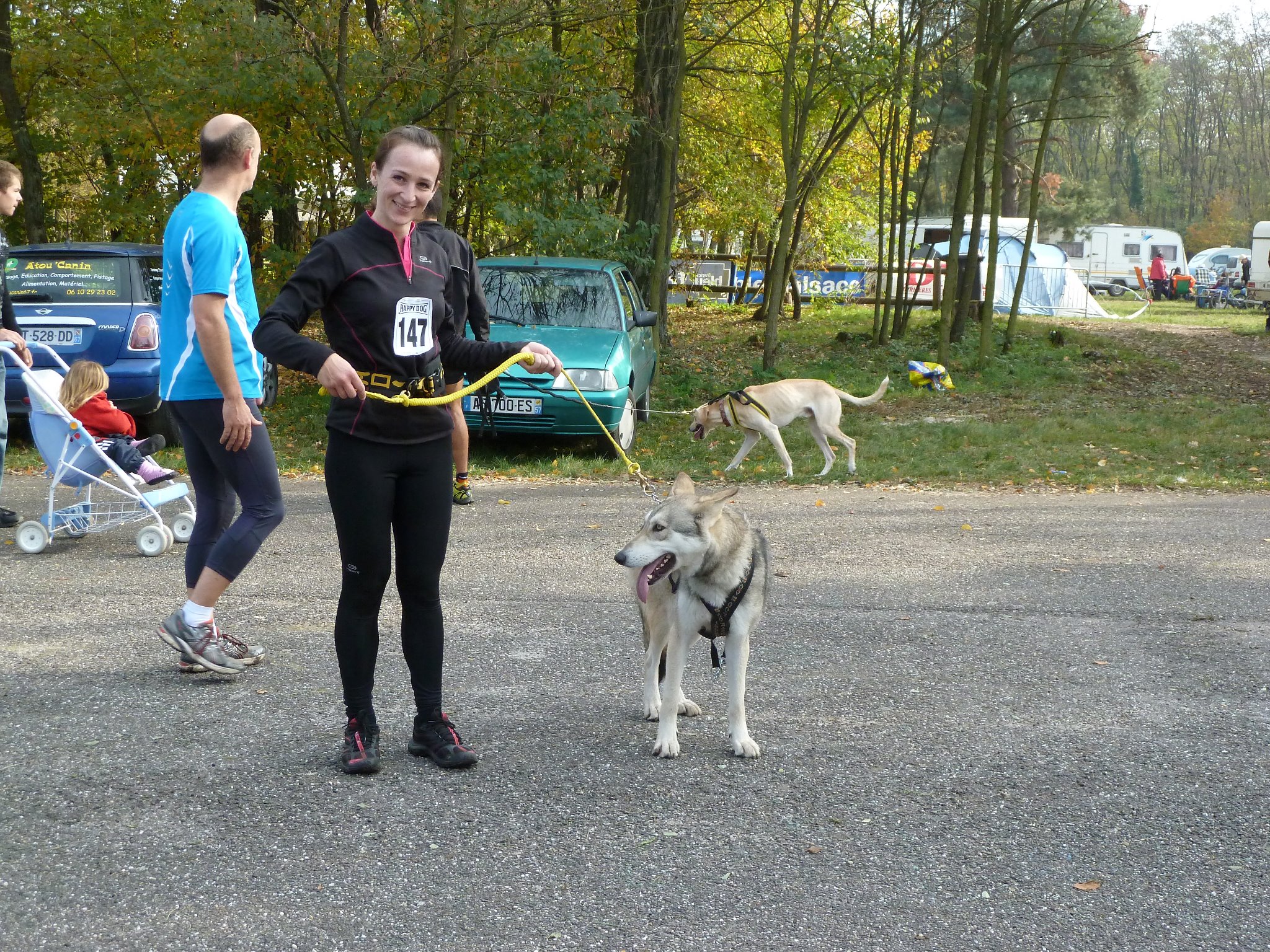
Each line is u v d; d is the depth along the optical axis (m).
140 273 9.84
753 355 18.33
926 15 17.44
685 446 10.97
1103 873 2.87
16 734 3.73
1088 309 28.53
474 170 13.51
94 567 6.14
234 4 11.37
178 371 4.13
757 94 21.05
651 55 15.80
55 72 15.30
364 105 12.55
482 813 3.21
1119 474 9.47
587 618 5.25
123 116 14.09
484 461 9.95
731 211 24.17
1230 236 61.94
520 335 9.97
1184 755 3.66
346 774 3.46
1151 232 42.31
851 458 9.69
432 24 11.94
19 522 7.19
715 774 3.52
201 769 3.48
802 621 5.25
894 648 4.84
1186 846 3.02
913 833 3.10
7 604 5.36
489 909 2.67
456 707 4.10
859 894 2.76
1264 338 22.88
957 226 16.55
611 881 2.82
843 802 3.31
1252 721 3.97
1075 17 27.36
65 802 3.22
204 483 4.43
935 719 4.00
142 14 14.48
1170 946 2.53
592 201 14.60
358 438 3.31
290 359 3.15
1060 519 7.70
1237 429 11.73
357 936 2.55
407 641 3.56
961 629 5.11
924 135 23.69
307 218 20.44
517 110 12.95
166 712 3.96
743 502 8.39
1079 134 61.03
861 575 6.10
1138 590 5.80
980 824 3.16
